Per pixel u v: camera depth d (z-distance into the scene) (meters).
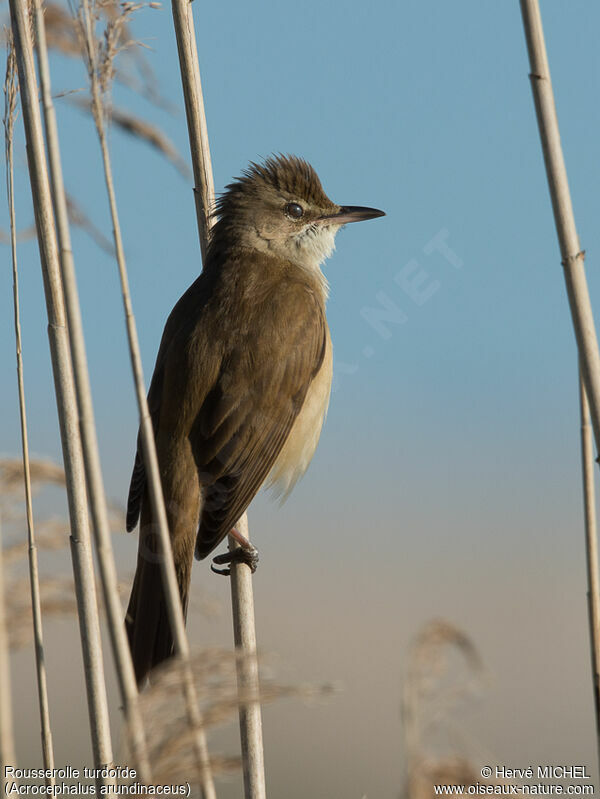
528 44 6.91
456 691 4.61
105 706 7.37
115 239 7.10
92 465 6.69
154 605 8.98
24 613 7.29
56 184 6.88
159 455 10.15
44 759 7.61
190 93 10.16
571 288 6.80
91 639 7.43
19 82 8.12
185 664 5.48
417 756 4.47
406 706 4.55
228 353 10.70
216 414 10.36
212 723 5.42
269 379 10.70
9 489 7.71
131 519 9.96
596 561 7.25
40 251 8.05
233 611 9.73
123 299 7.07
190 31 10.09
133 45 7.16
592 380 6.77
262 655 5.57
